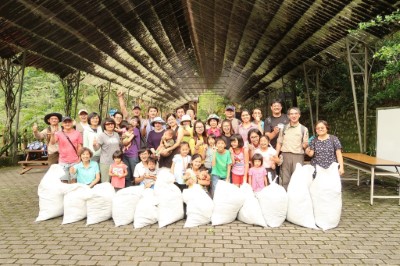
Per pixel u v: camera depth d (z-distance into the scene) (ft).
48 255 12.67
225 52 60.75
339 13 25.55
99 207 16.62
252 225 16.37
